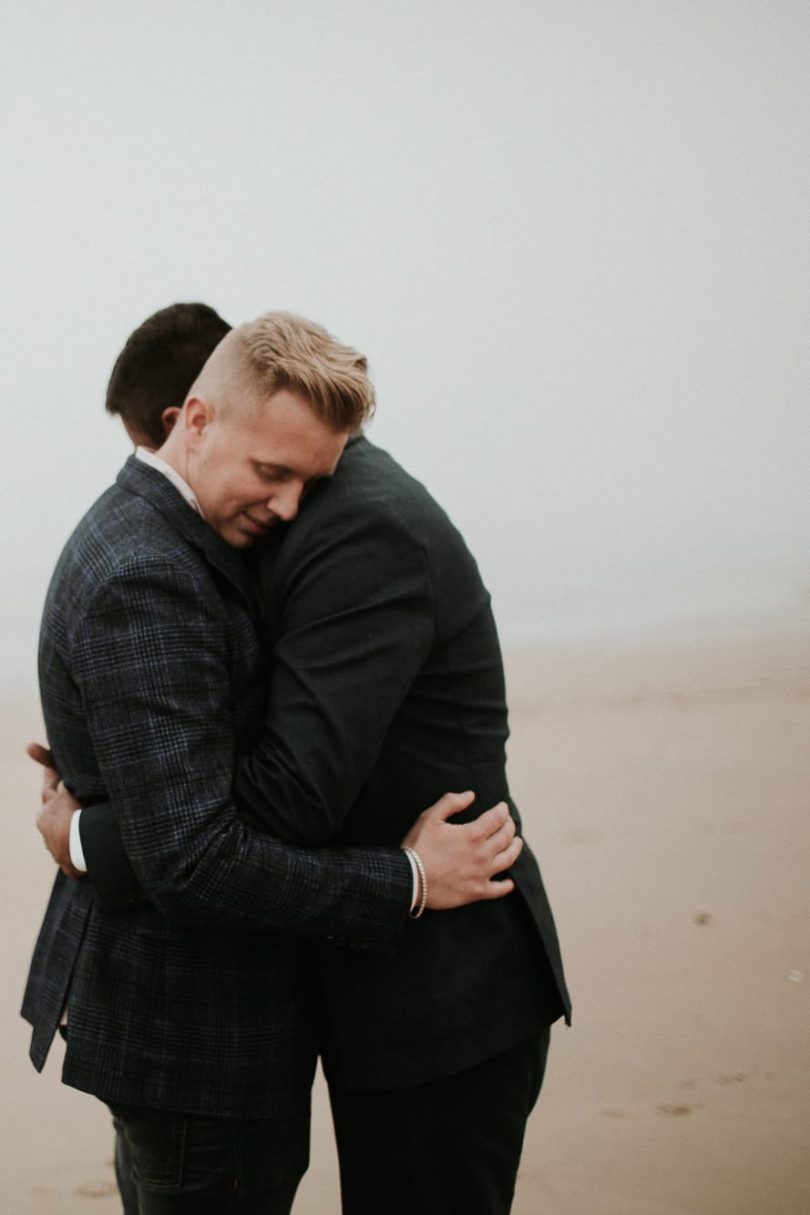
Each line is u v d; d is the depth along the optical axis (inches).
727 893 142.9
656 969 123.9
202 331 66.8
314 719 55.8
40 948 65.7
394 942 57.9
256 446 56.6
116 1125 69.2
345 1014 60.3
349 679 56.2
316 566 57.3
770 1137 94.0
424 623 58.4
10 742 234.5
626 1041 109.9
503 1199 63.4
